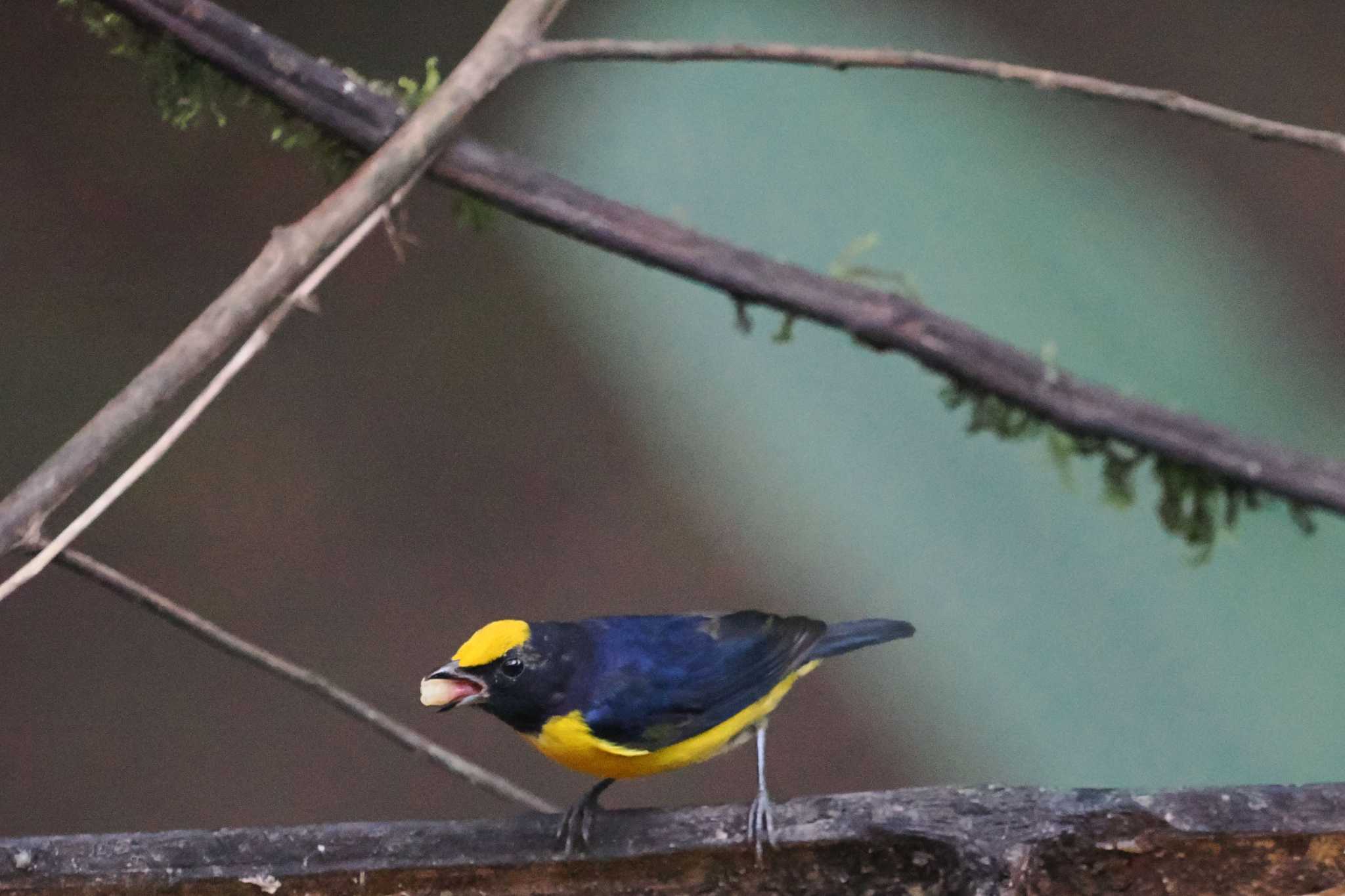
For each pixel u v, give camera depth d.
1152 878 4.51
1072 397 4.88
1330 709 11.45
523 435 14.48
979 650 12.46
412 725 12.74
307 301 4.60
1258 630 11.80
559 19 14.26
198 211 15.07
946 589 12.80
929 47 13.94
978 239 12.98
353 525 13.73
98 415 4.37
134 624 13.07
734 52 4.91
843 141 13.48
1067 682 12.13
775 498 13.66
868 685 12.80
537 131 14.27
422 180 4.99
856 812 4.59
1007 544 12.69
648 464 14.20
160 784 12.30
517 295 15.20
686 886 4.65
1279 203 13.43
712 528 13.96
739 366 14.38
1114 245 13.07
